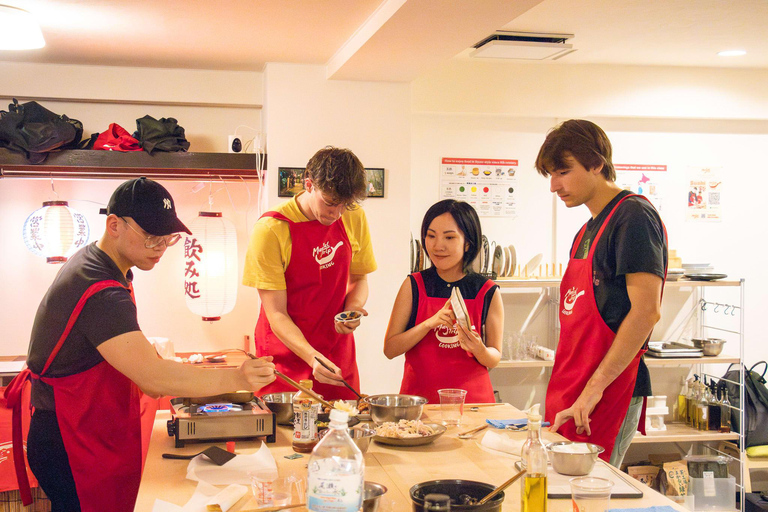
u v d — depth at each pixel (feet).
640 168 15.72
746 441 14.57
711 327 15.98
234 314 14.42
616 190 7.27
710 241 16.17
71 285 5.96
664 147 15.81
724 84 15.47
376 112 13.28
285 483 5.03
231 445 5.87
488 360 8.14
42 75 13.08
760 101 15.61
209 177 13.55
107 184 13.87
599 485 4.31
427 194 14.99
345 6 9.61
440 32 9.75
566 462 5.28
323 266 8.57
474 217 8.57
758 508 14.03
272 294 8.41
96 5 9.60
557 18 11.47
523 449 4.49
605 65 15.05
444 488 4.50
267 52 12.24
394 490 4.98
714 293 16.22
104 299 5.84
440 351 8.43
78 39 11.43
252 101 13.94
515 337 14.93
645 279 6.63
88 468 6.16
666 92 15.28
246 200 14.37
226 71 13.82
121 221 6.21
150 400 10.87
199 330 14.28
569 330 7.43
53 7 9.69
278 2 9.45
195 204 14.19
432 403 8.38
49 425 6.18
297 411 5.97
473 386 8.32
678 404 15.80
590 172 7.14
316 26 10.60
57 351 6.00
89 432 6.17
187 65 13.35
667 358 14.38
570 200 7.39
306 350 7.78
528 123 15.33
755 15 11.25
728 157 16.11
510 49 12.87
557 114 15.02
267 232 8.32
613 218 6.95
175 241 6.56
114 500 6.29
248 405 6.53
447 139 15.03
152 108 13.82
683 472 14.17
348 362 9.08
